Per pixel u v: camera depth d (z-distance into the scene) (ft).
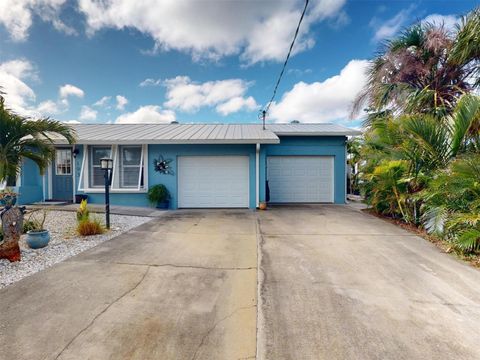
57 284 11.21
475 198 16.06
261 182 32.91
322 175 38.60
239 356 7.07
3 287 10.88
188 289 10.90
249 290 10.85
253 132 36.17
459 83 25.00
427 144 19.53
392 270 12.99
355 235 19.63
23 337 7.72
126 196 33.32
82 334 7.88
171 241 18.02
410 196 21.33
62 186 34.47
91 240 18.07
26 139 18.89
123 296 10.24
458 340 7.71
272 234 20.01
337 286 11.25
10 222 13.52
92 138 31.55
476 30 20.51
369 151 27.91
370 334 7.98
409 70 26.30
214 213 29.55
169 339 7.72
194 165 33.14
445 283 11.52
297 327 8.33
